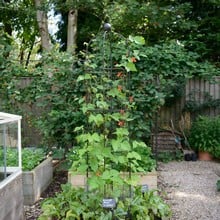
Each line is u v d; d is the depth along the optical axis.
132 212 3.10
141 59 5.40
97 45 4.93
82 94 5.37
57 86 5.54
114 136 3.20
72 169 3.52
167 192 4.66
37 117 6.08
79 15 10.12
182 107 7.98
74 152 4.73
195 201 4.27
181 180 5.33
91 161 2.91
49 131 5.58
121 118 3.04
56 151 5.62
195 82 7.93
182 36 9.60
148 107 5.39
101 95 3.01
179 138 7.29
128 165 3.16
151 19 7.89
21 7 9.38
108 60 4.45
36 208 4.04
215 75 6.35
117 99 3.31
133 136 5.23
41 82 5.63
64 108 5.52
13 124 3.33
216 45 9.66
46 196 4.51
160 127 7.52
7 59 5.93
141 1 8.67
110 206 2.95
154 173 4.27
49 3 7.83
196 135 7.18
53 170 5.58
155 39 9.66
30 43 13.50
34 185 4.21
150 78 5.33
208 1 9.02
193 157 6.99
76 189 3.58
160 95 5.33
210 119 7.32
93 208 3.11
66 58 5.47
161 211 3.32
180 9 7.99
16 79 6.02
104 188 3.08
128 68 3.04
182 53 5.58
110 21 7.93
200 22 9.51
